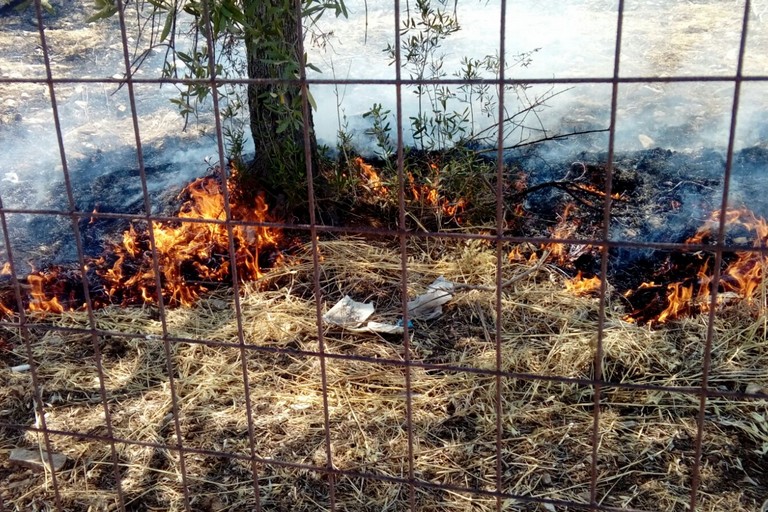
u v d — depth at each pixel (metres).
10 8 2.83
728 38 8.30
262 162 5.30
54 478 2.75
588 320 4.09
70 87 7.80
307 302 4.42
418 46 6.01
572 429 3.36
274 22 3.88
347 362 3.89
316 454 3.27
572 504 2.19
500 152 1.92
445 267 4.67
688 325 4.00
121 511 2.72
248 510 3.01
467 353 3.92
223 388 3.73
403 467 3.19
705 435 3.28
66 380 3.84
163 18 8.77
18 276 4.77
